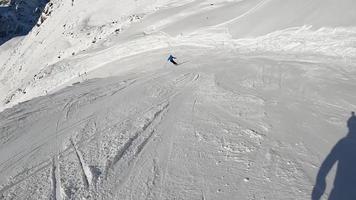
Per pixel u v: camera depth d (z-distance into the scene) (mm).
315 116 8469
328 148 6840
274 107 9445
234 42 22047
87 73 32375
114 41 39219
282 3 22328
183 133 8609
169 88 13797
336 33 15734
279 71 13344
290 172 6195
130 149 8156
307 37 17000
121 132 9438
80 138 9602
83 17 77750
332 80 11078
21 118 13531
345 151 6629
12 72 91375
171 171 6867
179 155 7461
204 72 15812
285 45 17672
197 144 7848
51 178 7434
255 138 7684
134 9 62750
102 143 8875
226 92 11641
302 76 12070
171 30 30953
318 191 5598
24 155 9203
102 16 71438
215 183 6230
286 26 19266
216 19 27844
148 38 32188
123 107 12148
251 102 10148
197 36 26688
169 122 9617
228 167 6664
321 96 9797
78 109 13227
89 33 65125
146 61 26219
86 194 6523
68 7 92250
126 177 6922
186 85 13781
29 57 88438
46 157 8703
